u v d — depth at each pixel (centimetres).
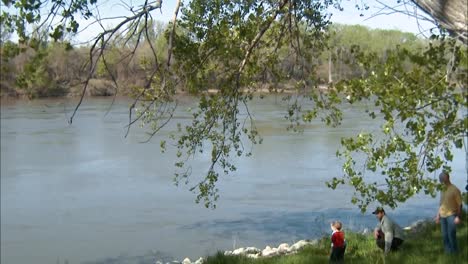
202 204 2016
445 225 903
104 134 3922
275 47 855
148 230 1734
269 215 1842
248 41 774
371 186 644
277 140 3378
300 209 1894
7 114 5284
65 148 3366
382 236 1006
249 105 5631
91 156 3084
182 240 1627
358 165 1950
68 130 4169
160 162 2848
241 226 1731
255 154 2947
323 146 3152
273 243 1549
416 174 537
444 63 473
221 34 752
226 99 885
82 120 4800
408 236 1135
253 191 2178
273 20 764
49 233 1736
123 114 5231
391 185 588
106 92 5872
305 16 816
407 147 523
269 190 2186
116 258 1497
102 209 2002
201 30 753
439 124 468
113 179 2489
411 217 1734
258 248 1512
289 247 1362
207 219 1825
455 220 893
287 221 1755
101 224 1819
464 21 373
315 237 1558
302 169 2562
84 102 6366
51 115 5191
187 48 762
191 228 1738
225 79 850
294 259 1037
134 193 2223
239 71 795
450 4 379
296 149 3081
